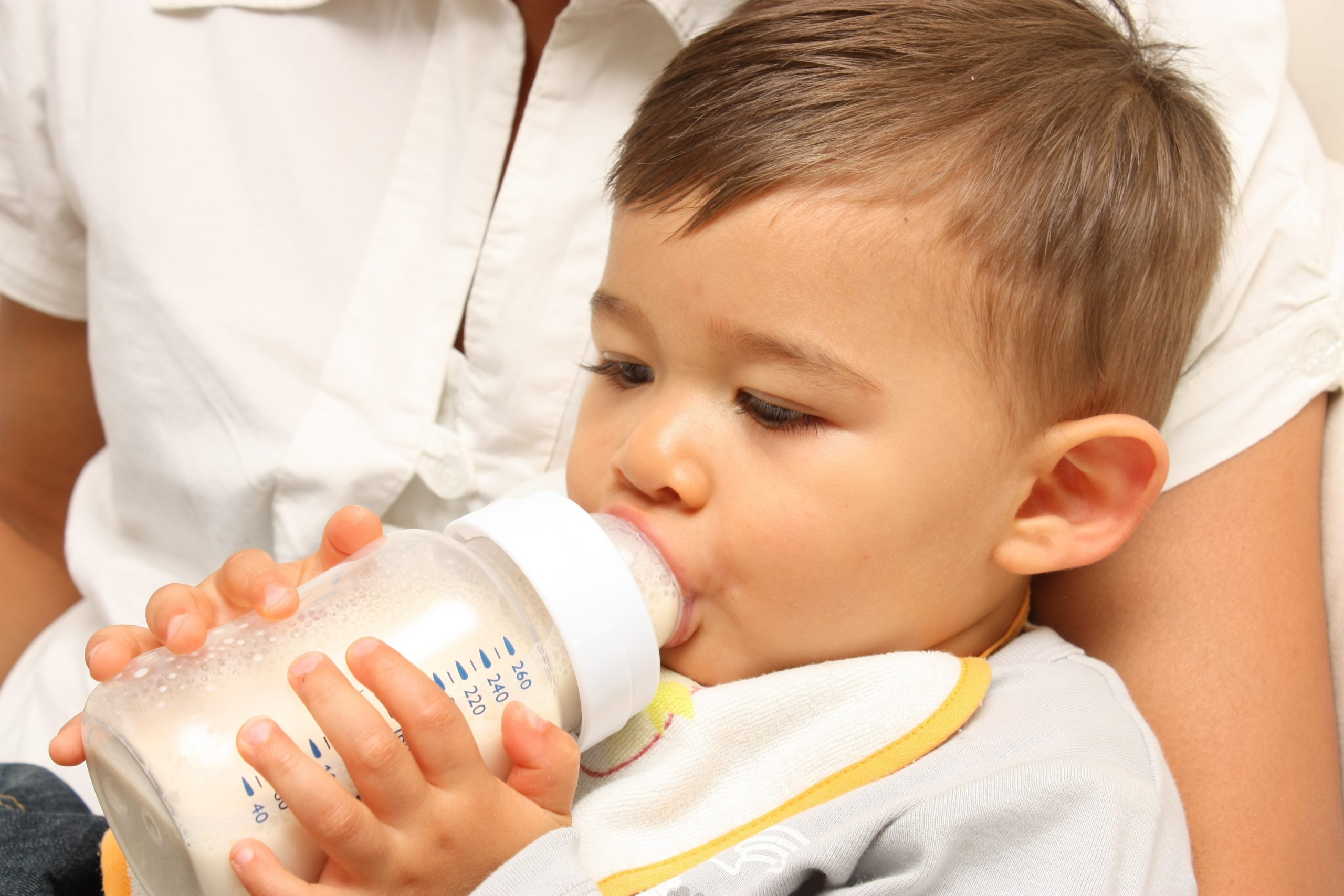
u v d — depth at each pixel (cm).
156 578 103
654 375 69
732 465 65
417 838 53
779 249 62
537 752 56
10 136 100
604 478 69
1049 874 59
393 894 54
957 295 64
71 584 115
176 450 95
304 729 54
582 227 87
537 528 59
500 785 56
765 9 73
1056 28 73
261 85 92
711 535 66
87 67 95
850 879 64
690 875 61
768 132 65
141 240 92
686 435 65
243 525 96
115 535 107
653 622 63
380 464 91
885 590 68
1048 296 66
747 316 63
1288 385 79
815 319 62
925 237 63
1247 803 71
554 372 88
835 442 64
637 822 66
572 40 85
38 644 106
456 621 58
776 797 66
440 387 91
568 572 58
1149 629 78
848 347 62
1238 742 73
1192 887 63
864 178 63
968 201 64
